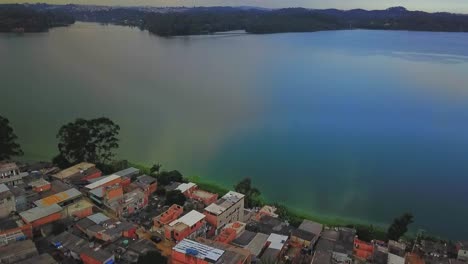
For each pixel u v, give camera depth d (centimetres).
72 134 8256
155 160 9969
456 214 8062
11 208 5384
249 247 5156
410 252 5953
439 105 16462
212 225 5769
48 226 5247
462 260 5791
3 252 4388
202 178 9069
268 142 12012
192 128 12712
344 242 5706
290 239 5744
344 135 12850
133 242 5106
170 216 5638
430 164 10681
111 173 7831
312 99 17250
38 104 13575
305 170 10019
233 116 14338
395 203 8438
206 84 19062
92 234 5141
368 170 10169
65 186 6288
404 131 13412
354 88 19362
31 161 9044
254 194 7662
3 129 7806
